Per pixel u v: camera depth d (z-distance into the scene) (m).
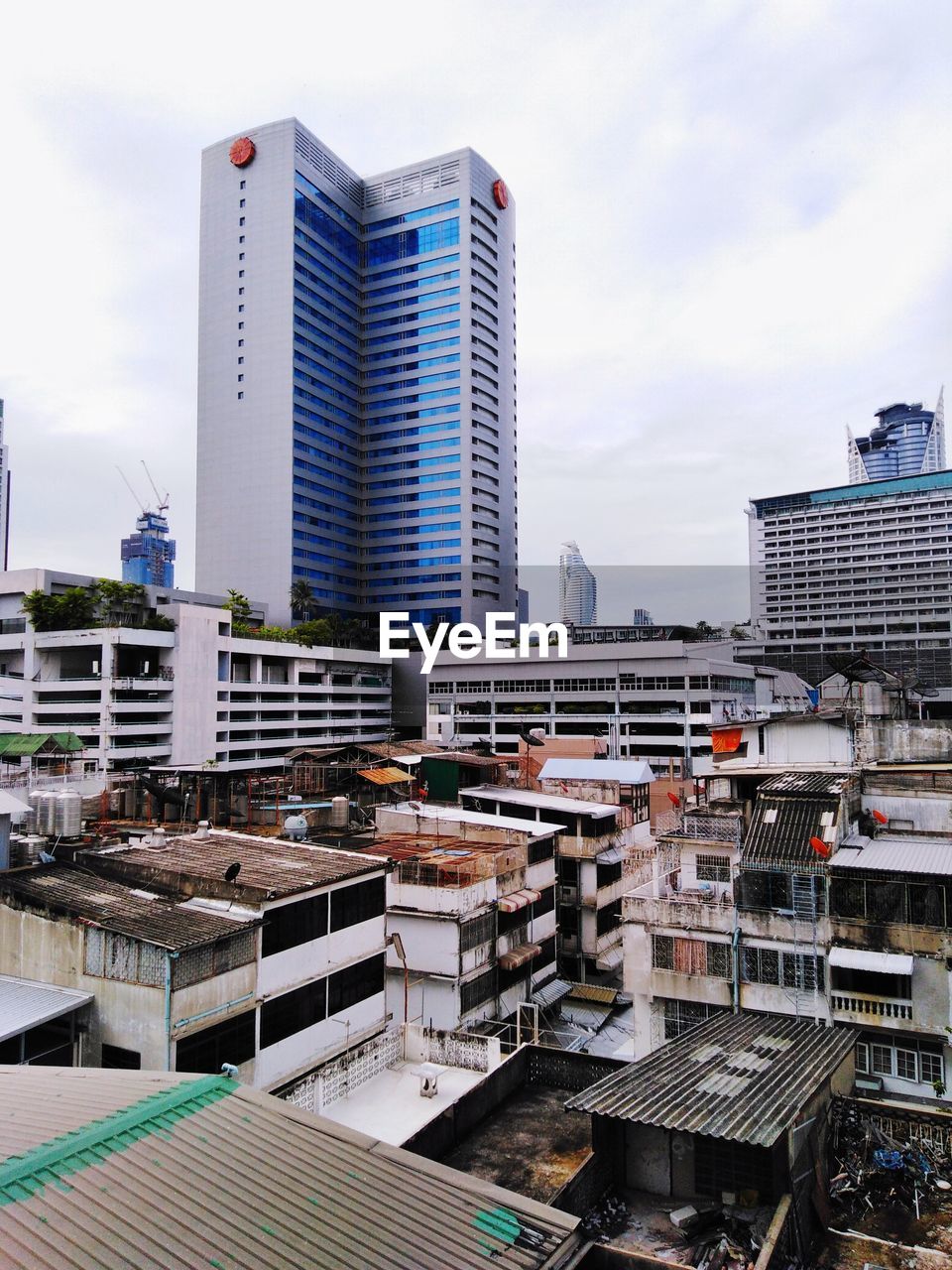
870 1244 14.22
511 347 177.50
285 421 152.00
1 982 21.62
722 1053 17.69
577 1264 11.06
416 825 42.09
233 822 41.59
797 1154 14.53
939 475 196.50
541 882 39.94
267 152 156.50
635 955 28.36
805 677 180.25
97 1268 8.49
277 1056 22.75
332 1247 9.54
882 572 197.50
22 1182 9.51
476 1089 17.91
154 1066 19.67
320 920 24.58
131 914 21.78
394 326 170.50
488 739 109.12
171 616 94.81
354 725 131.62
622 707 103.00
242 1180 10.34
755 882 26.62
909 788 32.06
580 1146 16.89
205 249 160.62
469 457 163.62
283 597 149.62
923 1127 16.80
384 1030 27.02
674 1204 14.95
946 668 172.88
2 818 24.75
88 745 85.19
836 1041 18.50
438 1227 10.45
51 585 96.50
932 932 23.88
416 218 169.75
